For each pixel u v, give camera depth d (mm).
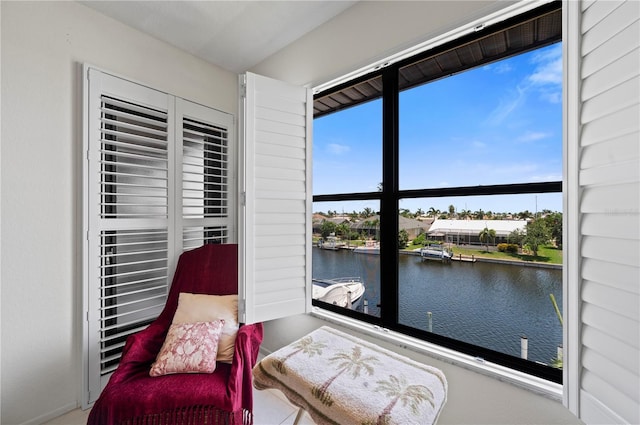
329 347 1168
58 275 1562
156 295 1959
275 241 1670
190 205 2168
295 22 1824
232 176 2455
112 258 1788
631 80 640
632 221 633
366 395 871
